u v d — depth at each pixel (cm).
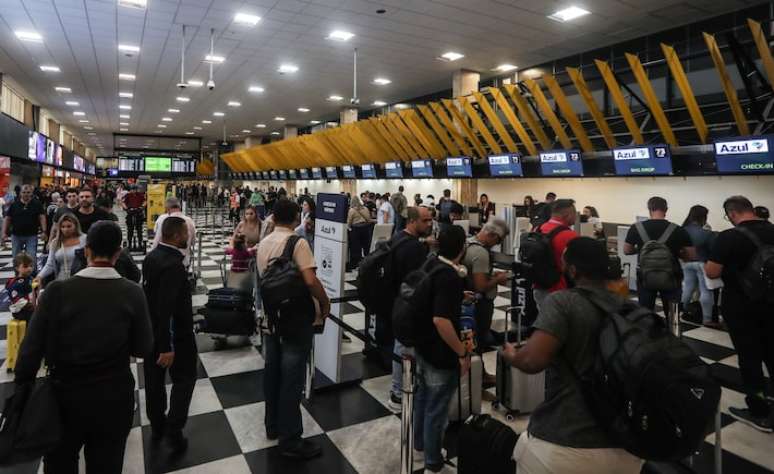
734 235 281
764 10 800
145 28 947
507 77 1307
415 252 276
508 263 456
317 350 369
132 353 176
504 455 189
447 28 927
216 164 3453
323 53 1110
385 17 871
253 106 1888
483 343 397
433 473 225
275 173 2466
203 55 1141
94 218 476
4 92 1491
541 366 135
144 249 950
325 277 359
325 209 360
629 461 131
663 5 805
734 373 374
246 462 244
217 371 367
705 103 905
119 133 2961
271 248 251
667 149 762
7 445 148
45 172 2039
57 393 157
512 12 839
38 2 821
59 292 161
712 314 510
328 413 301
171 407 250
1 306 519
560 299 139
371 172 1541
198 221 1797
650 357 117
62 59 1195
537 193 1256
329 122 2266
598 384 126
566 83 1151
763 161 637
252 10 846
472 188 1441
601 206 1094
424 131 1252
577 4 802
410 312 216
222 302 412
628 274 634
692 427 111
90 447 168
